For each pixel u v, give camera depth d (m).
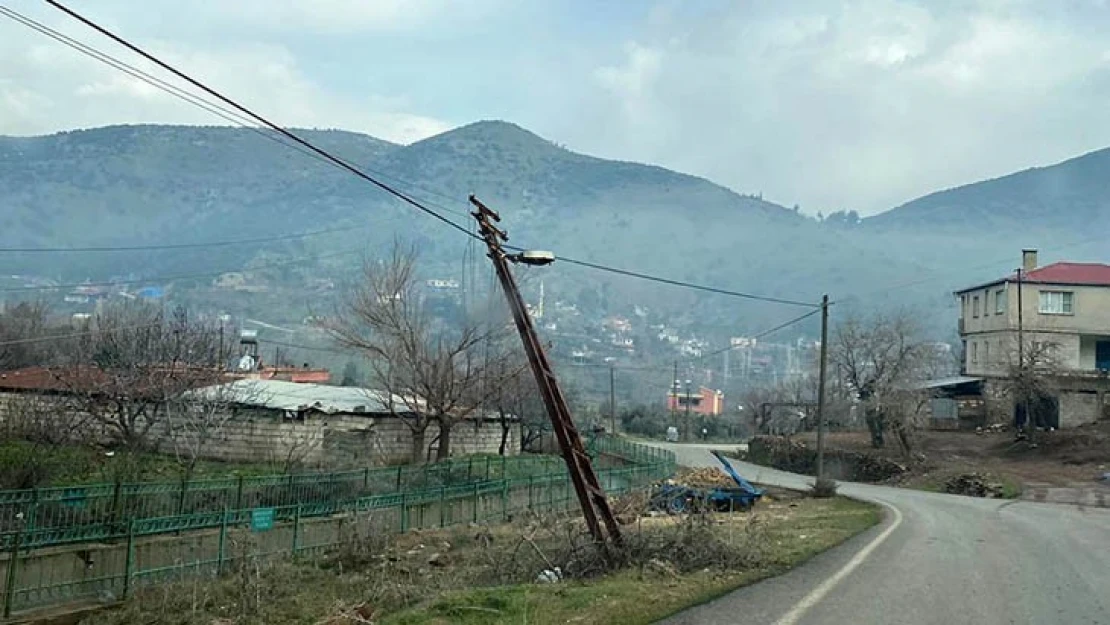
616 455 45.81
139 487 16.80
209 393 30.45
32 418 25.38
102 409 27.80
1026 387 46.72
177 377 29.19
